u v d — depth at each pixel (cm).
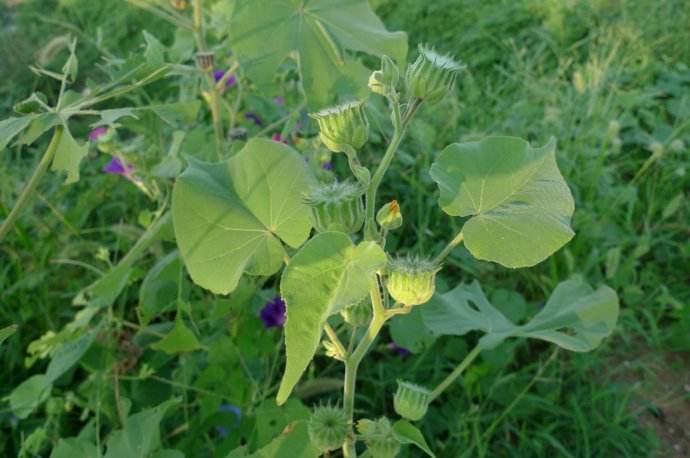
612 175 95
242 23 55
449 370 73
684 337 76
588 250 85
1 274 82
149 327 67
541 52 123
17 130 41
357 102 37
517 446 68
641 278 83
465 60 127
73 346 61
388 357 75
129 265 61
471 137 89
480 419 67
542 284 80
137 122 70
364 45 56
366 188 36
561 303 52
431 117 101
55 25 140
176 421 67
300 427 44
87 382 64
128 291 79
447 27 134
